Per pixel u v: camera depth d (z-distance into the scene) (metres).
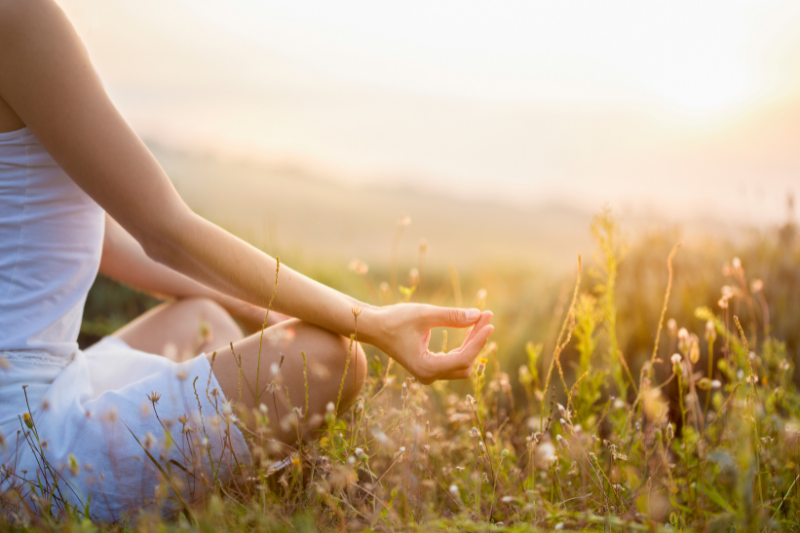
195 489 1.23
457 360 1.28
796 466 1.42
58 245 1.24
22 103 1.11
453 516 1.29
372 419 1.52
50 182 1.21
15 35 1.07
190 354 1.61
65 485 1.19
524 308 3.31
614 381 2.29
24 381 1.22
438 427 1.70
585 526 1.26
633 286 2.77
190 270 1.26
